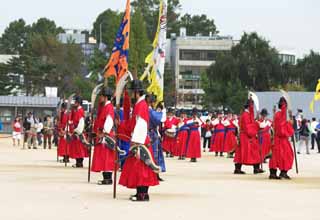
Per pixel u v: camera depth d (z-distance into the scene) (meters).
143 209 15.55
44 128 46.38
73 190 19.17
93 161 20.88
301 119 48.72
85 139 28.11
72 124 28.34
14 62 105.25
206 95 91.81
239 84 89.00
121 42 26.84
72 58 115.94
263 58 90.94
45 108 77.31
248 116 26.14
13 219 13.97
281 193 19.28
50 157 35.69
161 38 32.28
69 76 111.50
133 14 78.75
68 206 15.89
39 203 16.38
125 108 17.48
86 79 98.56
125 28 26.84
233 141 39.16
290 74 92.25
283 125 23.80
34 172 25.34
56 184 20.81
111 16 80.81
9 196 17.70
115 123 18.61
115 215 14.57
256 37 91.81
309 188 20.72
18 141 51.19
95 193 18.48
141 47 75.56
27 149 45.56
